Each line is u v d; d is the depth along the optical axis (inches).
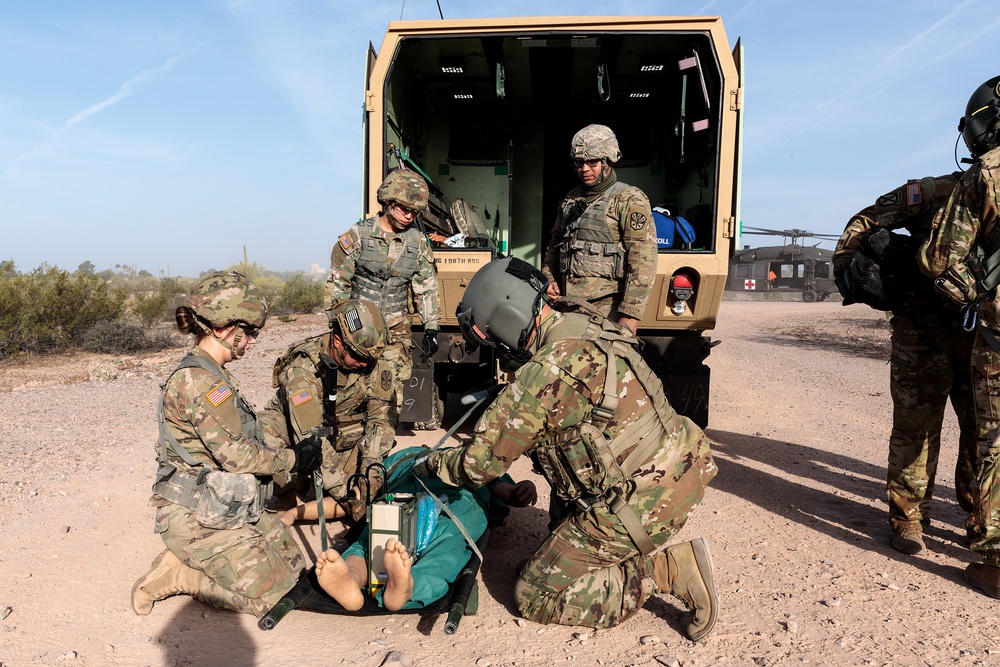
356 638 100.2
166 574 106.3
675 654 95.9
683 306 196.5
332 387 127.3
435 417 219.8
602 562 100.3
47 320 456.1
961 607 111.7
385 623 105.1
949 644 99.3
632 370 95.7
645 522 95.4
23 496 156.5
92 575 118.1
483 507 123.5
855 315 894.4
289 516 139.1
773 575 123.9
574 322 96.9
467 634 101.4
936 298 130.1
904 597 115.2
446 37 205.0
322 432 116.7
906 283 131.6
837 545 138.8
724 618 107.4
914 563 130.3
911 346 132.0
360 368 128.2
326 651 96.2
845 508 161.9
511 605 111.0
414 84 255.9
